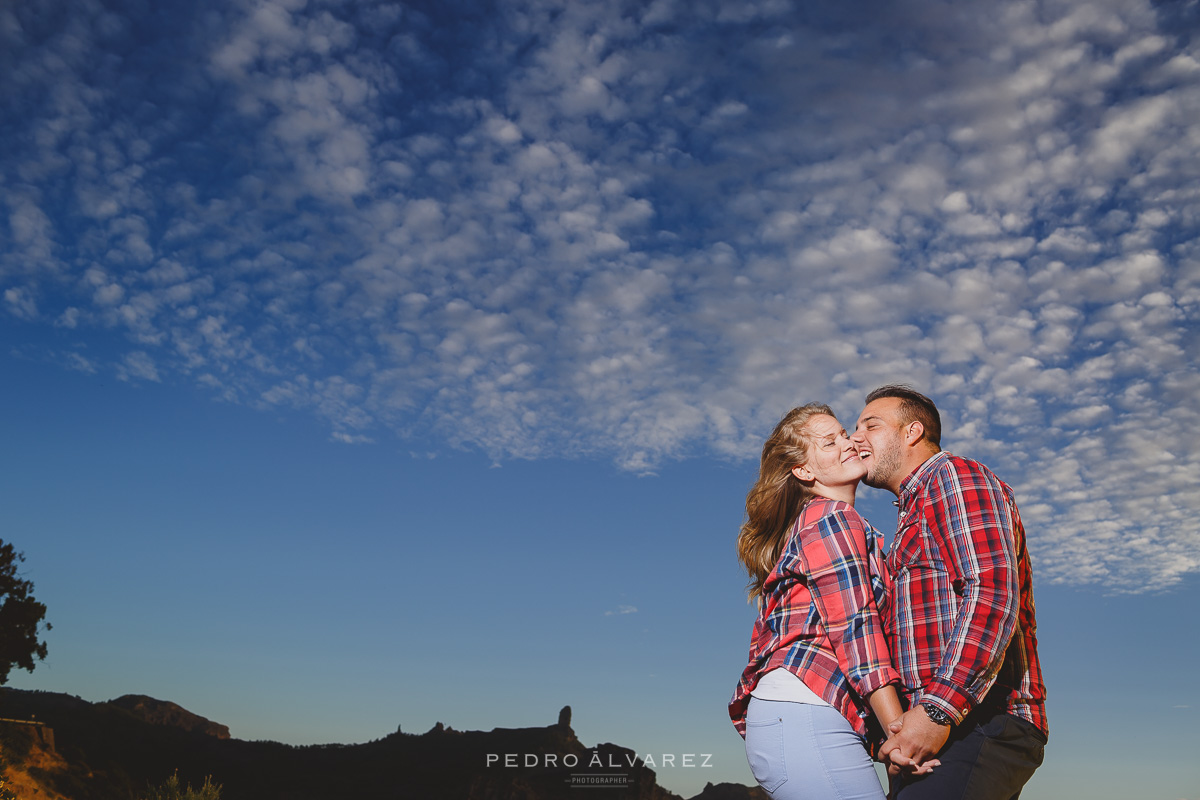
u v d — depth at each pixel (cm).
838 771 228
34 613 4316
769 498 276
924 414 339
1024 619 299
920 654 288
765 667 251
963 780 274
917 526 305
